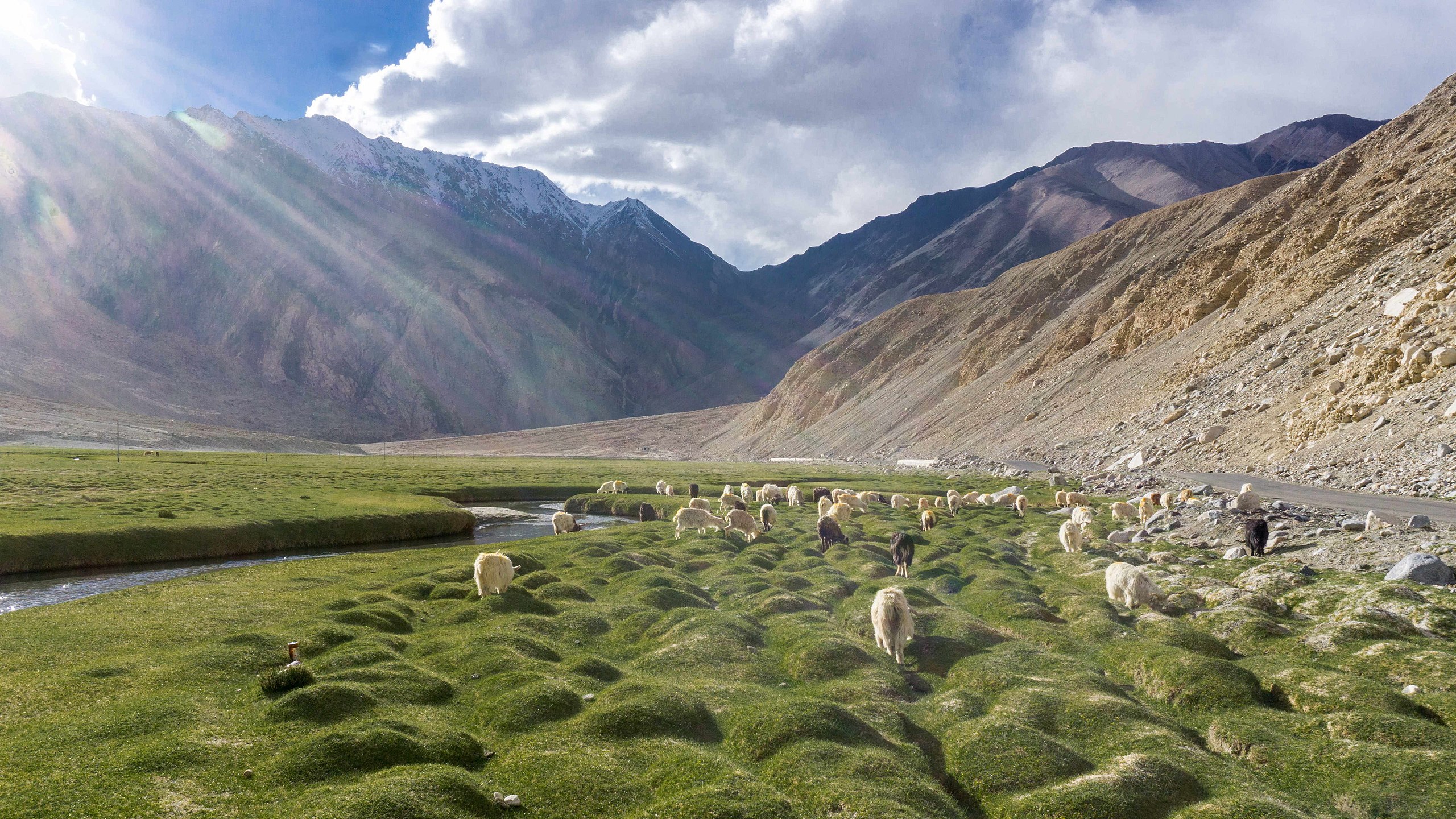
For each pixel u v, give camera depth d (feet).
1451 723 43.62
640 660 60.23
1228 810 35.09
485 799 37.04
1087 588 84.43
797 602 76.74
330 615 72.74
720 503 169.99
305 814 34.14
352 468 377.71
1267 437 194.39
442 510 184.34
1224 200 541.34
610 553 111.96
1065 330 488.85
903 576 90.89
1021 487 229.04
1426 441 135.95
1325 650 56.54
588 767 40.50
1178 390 273.13
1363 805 36.42
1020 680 53.06
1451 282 171.53
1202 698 49.52
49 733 43.52
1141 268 501.15
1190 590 75.41
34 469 267.39
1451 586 70.69
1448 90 343.05
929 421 529.45
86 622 72.18
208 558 137.28
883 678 53.93
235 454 504.43
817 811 36.47
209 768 39.24
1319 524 102.06
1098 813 35.60
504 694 50.42
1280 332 252.62
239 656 58.34
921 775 40.34
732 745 44.52
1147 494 147.95
